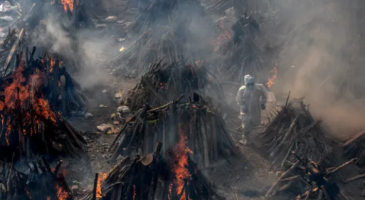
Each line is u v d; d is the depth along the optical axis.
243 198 8.80
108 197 7.59
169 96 12.25
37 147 9.44
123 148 10.05
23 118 9.32
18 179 7.80
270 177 9.57
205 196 8.28
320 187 8.41
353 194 9.07
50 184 7.84
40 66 11.62
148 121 9.80
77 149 10.12
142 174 7.76
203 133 9.79
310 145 9.87
